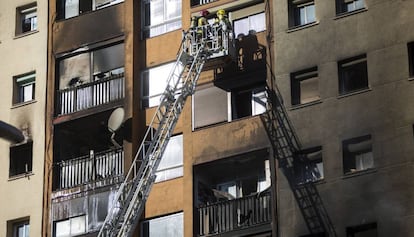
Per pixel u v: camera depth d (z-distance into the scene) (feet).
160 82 278.26
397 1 249.55
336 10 257.14
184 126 267.80
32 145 291.99
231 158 258.78
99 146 288.51
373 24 250.78
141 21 287.07
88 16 294.87
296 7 264.93
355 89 250.57
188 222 258.37
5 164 293.43
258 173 260.62
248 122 259.60
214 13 273.33
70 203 278.26
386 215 235.40
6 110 298.15
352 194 240.94
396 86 243.81
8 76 302.45
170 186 266.36
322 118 250.16
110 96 281.33
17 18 309.01
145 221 266.77
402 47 245.86
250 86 264.72
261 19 268.41
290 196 248.32
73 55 295.07
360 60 251.19
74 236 274.98
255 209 252.83
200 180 263.90
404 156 237.66
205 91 268.62
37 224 281.74
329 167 245.86
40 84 296.51
